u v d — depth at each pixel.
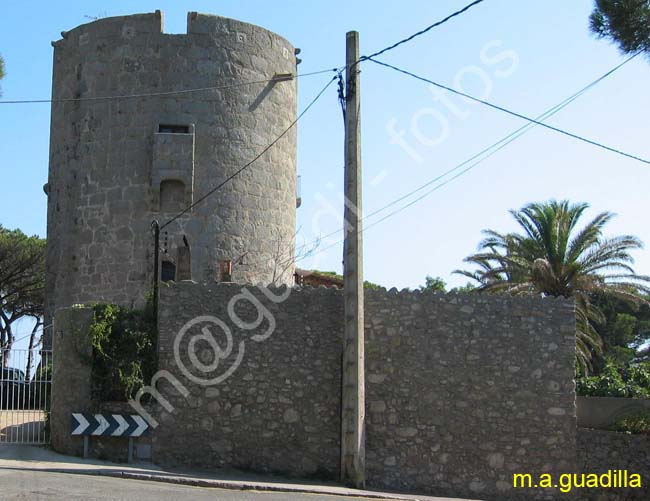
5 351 19.14
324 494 15.80
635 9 16.36
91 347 17.45
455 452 18.34
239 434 17.59
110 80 27.00
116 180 26.59
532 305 19.09
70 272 26.97
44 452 17.41
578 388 24.09
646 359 53.44
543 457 18.62
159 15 26.97
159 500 12.98
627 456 19.09
